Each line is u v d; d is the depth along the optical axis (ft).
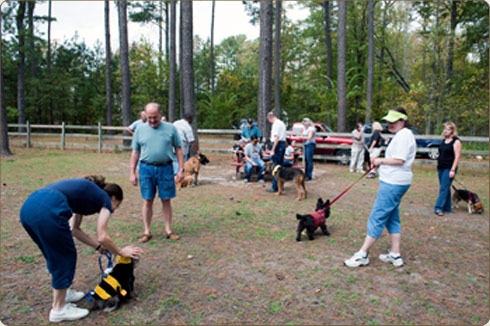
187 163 27.20
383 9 81.15
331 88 74.38
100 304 9.67
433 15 66.28
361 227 17.21
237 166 31.17
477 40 58.49
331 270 12.23
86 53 123.85
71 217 9.25
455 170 18.92
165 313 9.59
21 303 10.14
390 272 12.12
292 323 9.09
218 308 9.83
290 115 91.61
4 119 44.19
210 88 110.93
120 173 32.27
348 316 9.40
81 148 54.95
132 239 15.25
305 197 23.50
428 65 61.93
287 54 102.22
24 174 30.58
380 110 74.23
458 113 51.57
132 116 103.24
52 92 97.50
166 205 15.26
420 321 9.18
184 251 13.94
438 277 11.79
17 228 16.62
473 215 19.83
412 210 20.89
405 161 11.89
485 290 10.89
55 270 8.95
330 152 42.11
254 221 18.06
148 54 95.96
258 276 11.79
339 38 52.01
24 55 82.64
